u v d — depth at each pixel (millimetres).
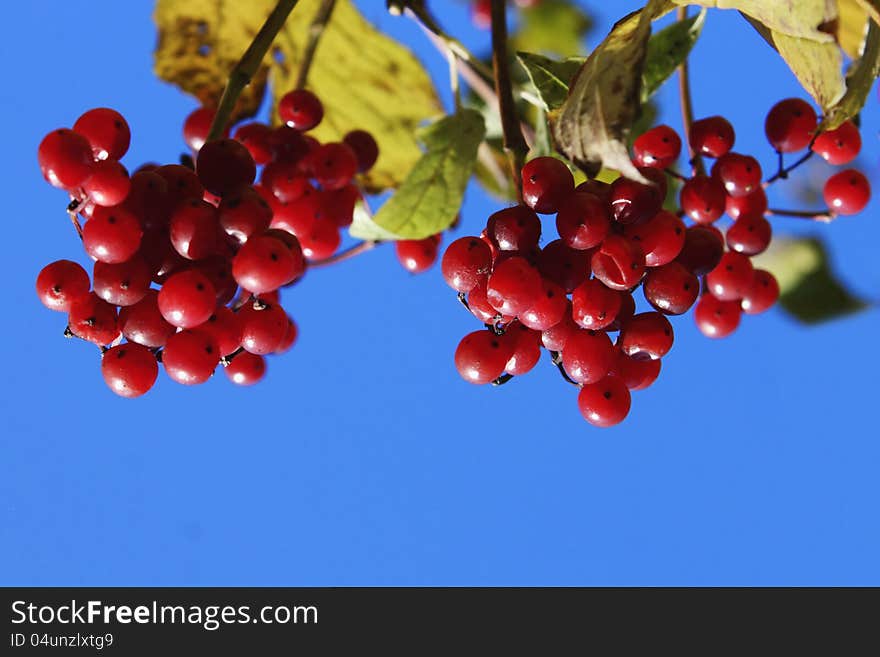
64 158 606
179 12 693
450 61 672
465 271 612
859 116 666
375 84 706
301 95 657
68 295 617
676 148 644
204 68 696
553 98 646
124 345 619
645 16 600
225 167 614
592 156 593
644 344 616
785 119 660
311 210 654
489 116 704
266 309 623
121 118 618
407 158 705
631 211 607
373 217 657
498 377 620
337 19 701
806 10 620
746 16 633
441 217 658
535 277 606
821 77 625
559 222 606
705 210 646
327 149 659
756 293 667
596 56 597
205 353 614
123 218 609
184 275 609
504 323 616
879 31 619
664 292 616
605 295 611
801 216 669
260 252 606
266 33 632
